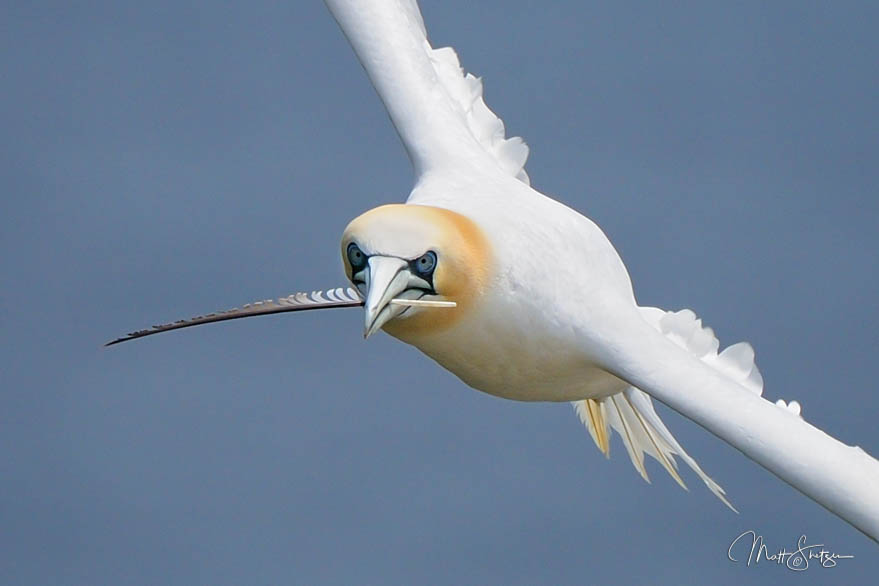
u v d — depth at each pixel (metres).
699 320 14.38
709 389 13.64
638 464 16.31
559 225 14.16
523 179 15.41
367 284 13.14
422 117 15.33
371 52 15.81
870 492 13.33
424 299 13.41
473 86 15.86
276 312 14.97
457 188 14.57
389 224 13.23
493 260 13.67
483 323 13.87
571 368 14.36
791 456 13.36
